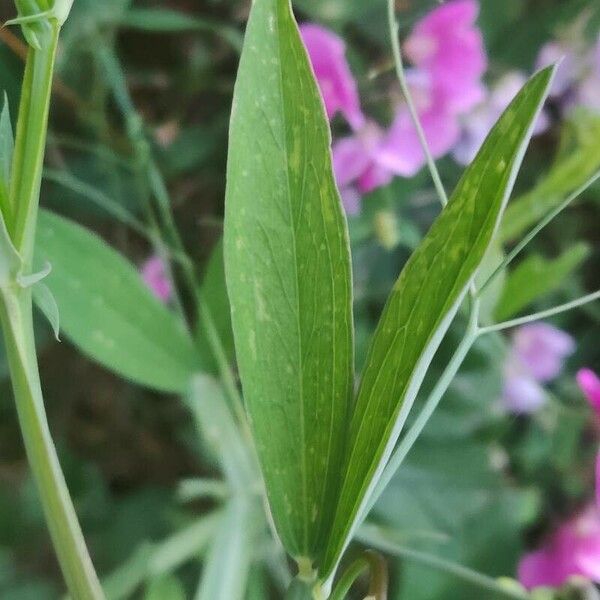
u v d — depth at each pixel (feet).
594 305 1.20
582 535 1.03
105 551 1.01
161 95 1.12
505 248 1.20
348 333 0.61
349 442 0.61
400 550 0.82
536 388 1.10
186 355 0.88
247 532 0.79
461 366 1.09
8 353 0.56
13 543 1.02
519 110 0.54
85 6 0.97
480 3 1.13
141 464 1.14
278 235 0.60
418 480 1.06
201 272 1.11
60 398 1.13
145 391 1.14
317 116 0.59
